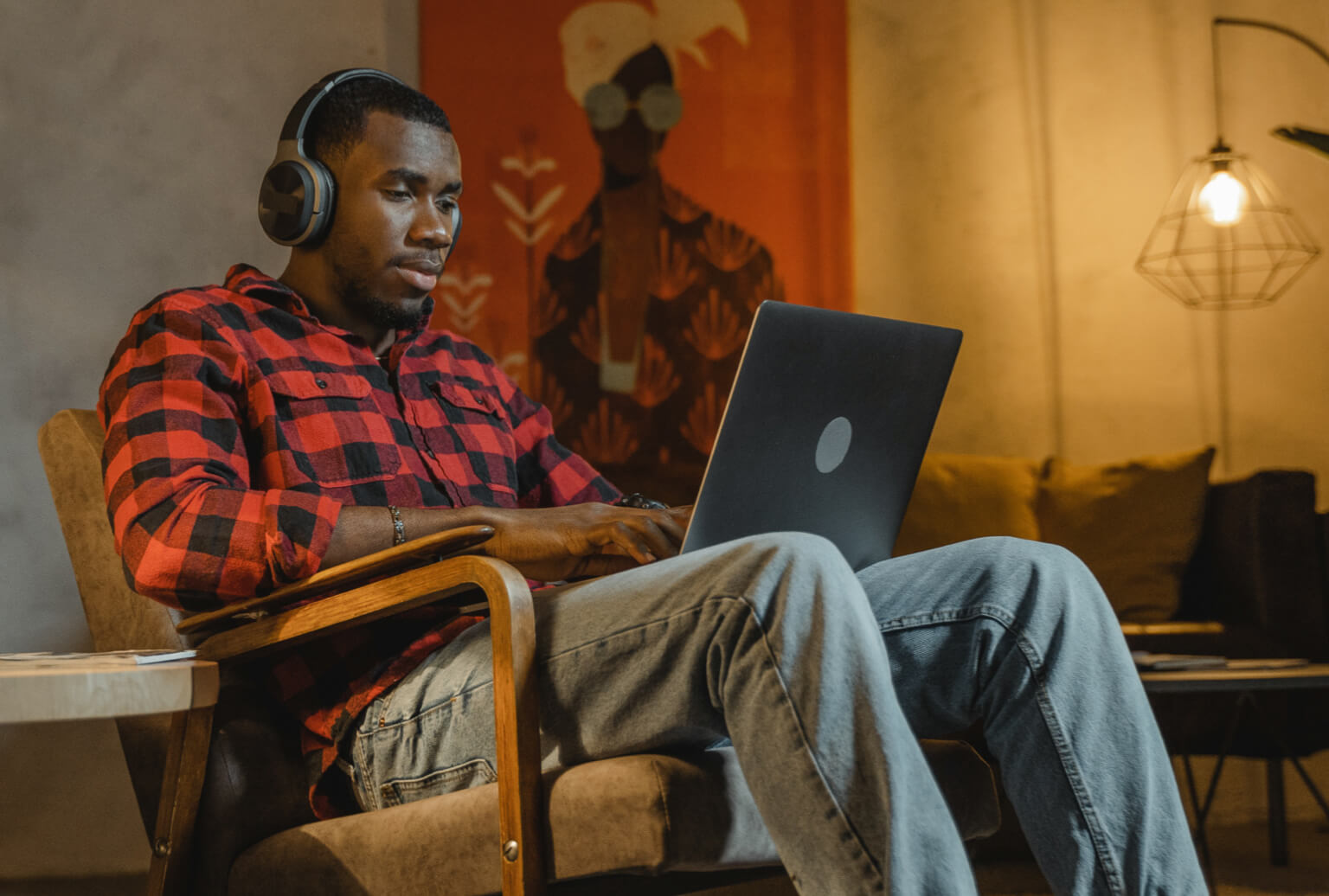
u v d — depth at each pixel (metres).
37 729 2.39
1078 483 3.16
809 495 1.16
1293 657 2.71
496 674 1.03
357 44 2.99
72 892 2.24
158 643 1.30
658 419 3.30
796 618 0.93
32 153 2.54
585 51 3.35
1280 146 3.51
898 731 0.90
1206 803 2.19
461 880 1.04
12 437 2.46
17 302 2.50
